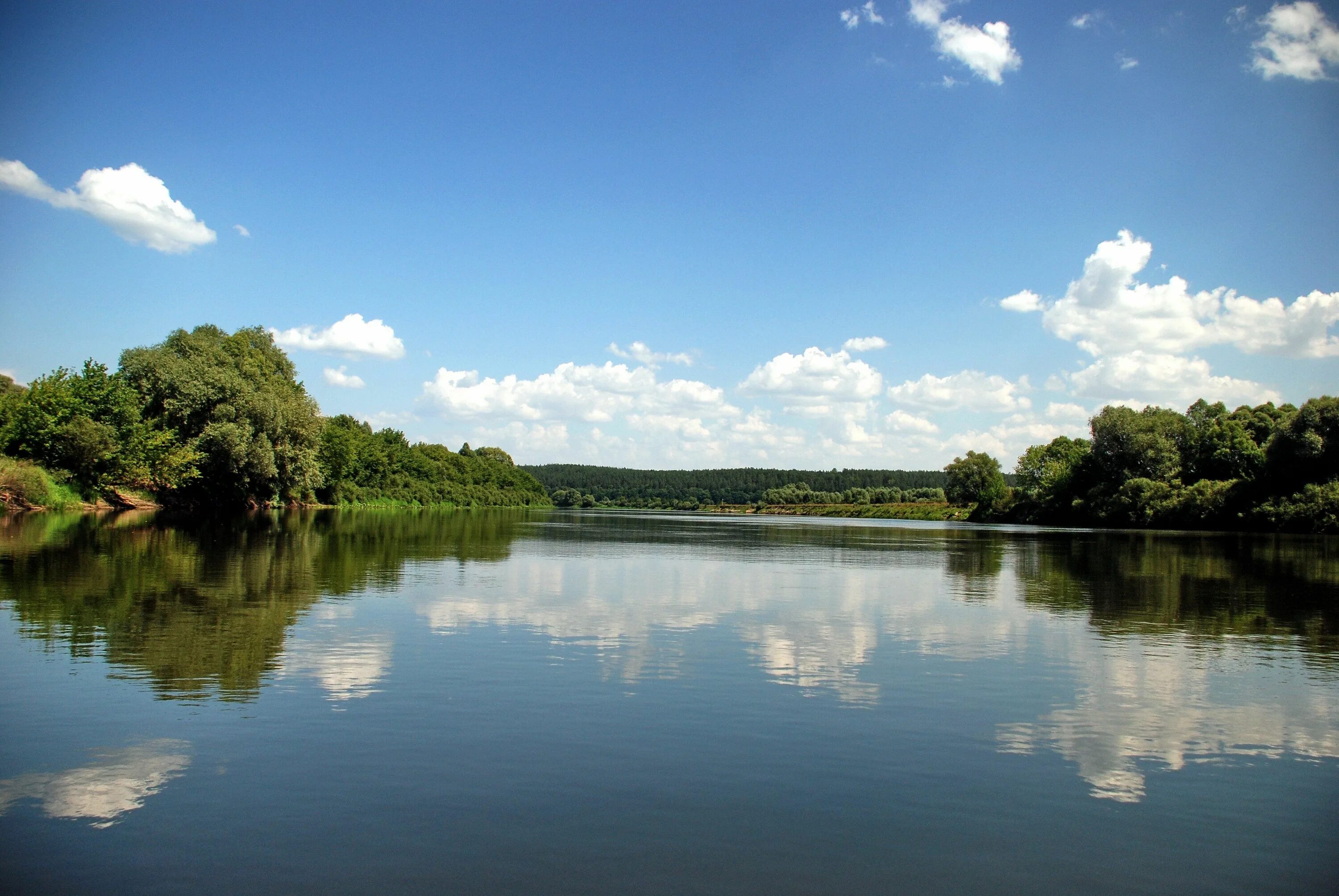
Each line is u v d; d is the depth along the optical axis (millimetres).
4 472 55406
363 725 10695
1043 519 127938
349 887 6617
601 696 12453
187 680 12516
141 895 6422
